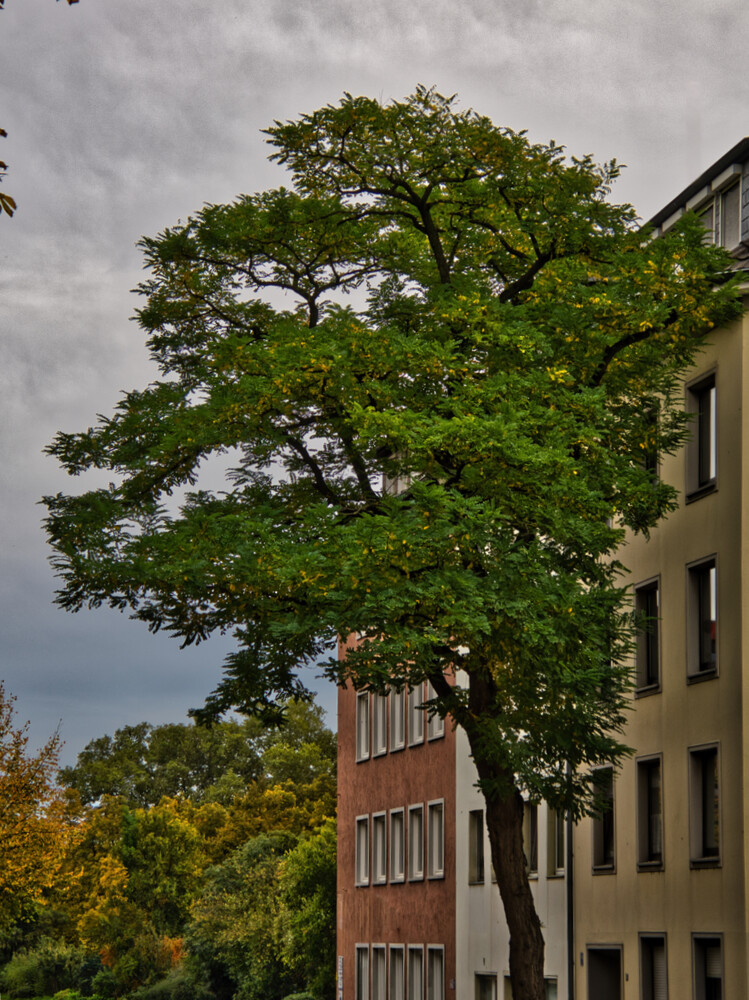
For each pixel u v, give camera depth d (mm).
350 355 22078
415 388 22344
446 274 25188
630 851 28766
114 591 23219
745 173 27938
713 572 26469
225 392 23125
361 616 19969
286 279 26766
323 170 25391
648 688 28359
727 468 25750
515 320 22547
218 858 86625
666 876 27062
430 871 41344
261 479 25953
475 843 38031
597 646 21656
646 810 28484
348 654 20641
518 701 21656
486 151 24078
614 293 22766
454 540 20234
